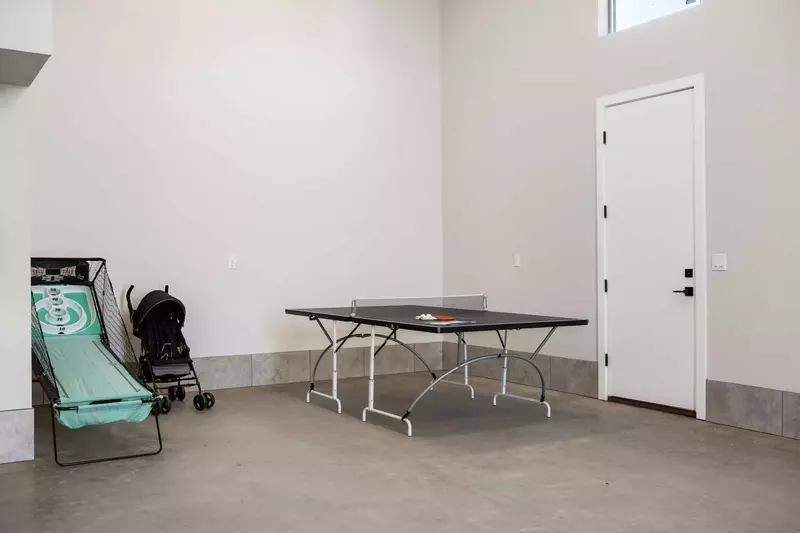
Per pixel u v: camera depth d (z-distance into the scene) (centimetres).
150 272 636
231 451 439
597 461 415
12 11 357
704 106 528
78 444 457
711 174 523
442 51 805
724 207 514
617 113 599
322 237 730
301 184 718
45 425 514
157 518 320
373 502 342
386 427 506
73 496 351
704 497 350
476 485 369
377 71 766
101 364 479
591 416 542
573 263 642
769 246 485
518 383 702
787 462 413
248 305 686
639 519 319
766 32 487
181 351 587
